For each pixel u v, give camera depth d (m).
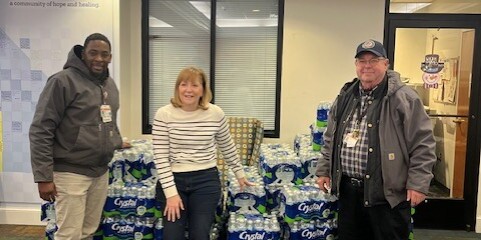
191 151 2.28
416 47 3.90
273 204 2.95
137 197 2.77
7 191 3.78
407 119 2.16
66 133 2.29
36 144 2.18
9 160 3.73
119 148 2.62
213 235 2.85
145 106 4.17
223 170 3.47
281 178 2.95
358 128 2.33
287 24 4.00
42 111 2.19
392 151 2.19
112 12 3.59
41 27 3.58
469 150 3.91
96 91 2.37
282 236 2.88
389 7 3.90
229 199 2.88
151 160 2.98
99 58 2.33
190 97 2.21
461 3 3.83
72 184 2.34
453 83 3.90
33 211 3.79
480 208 3.93
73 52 2.33
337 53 3.99
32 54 3.60
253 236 2.63
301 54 4.02
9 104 3.65
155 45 4.15
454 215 3.97
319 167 2.65
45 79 3.62
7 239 3.52
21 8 3.56
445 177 3.97
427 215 3.99
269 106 4.17
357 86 2.45
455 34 3.85
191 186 2.28
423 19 3.85
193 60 4.17
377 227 2.32
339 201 2.52
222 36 4.12
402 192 2.23
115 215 2.80
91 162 2.37
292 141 4.13
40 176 2.19
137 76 4.12
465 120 3.91
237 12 4.09
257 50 4.11
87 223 2.58
